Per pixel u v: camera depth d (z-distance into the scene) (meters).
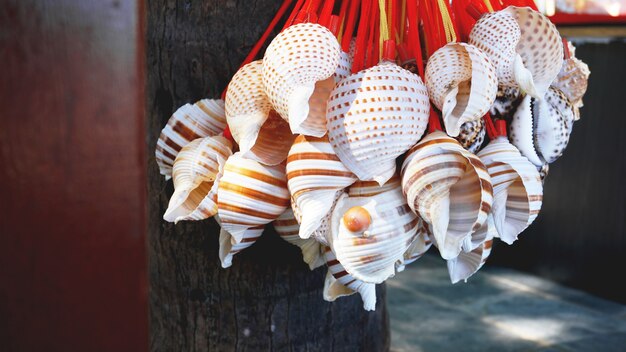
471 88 0.64
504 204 0.71
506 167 0.71
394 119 0.63
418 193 0.65
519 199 0.72
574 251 2.79
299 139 0.67
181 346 0.89
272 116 0.71
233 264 0.85
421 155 0.65
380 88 0.64
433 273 2.98
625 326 2.46
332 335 0.90
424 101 0.65
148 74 0.85
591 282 2.74
